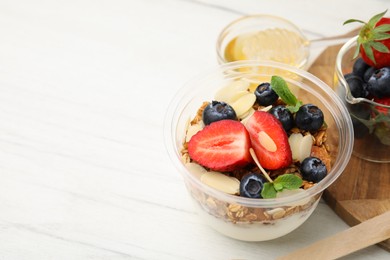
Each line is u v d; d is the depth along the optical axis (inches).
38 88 23.1
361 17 24.5
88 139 21.7
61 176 20.8
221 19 25.1
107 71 23.6
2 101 22.7
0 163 21.1
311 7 25.1
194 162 18.5
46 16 25.4
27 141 21.6
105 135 21.8
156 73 23.5
